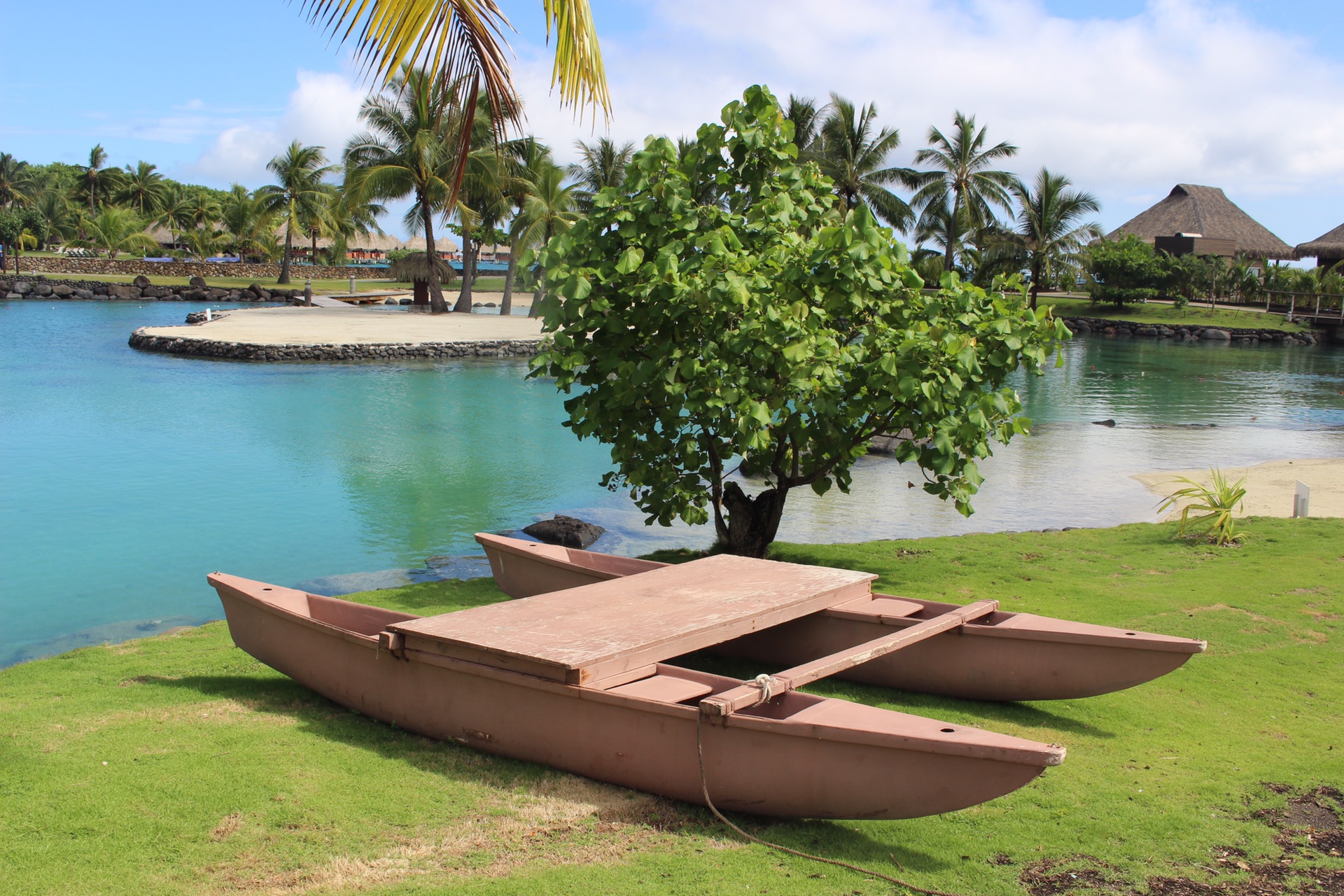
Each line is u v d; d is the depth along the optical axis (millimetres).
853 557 8688
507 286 41500
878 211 41312
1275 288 53469
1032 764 3027
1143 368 33531
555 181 35812
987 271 48000
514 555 6629
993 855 3381
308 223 59406
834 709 3588
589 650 3947
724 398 6801
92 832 3312
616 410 7551
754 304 6707
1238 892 3135
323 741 4266
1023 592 7258
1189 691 5184
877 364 6793
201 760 3980
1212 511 9430
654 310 6914
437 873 3125
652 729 3689
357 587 8414
